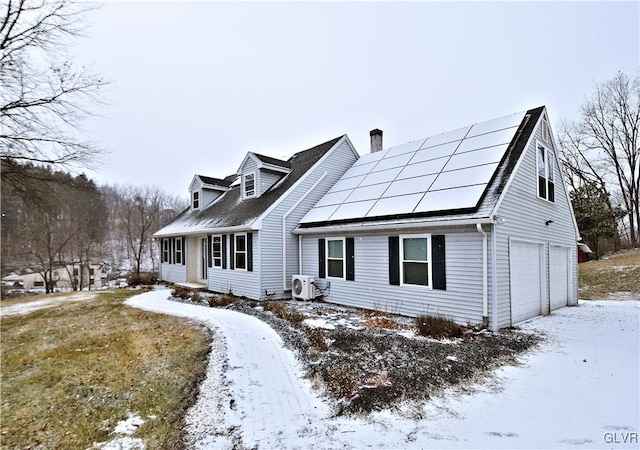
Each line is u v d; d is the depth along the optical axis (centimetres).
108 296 1382
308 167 1428
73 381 524
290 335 710
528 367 545
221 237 1463
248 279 1278
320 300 1199
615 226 2388
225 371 539
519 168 891
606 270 1814
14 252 2209
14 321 980
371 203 1098
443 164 1043
